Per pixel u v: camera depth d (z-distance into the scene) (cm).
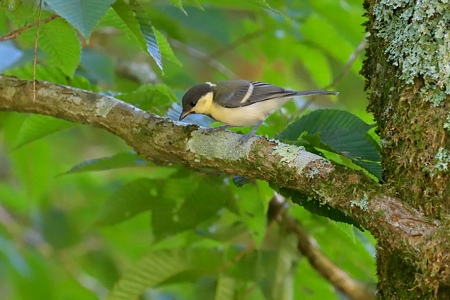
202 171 975
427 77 645
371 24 721
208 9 1427
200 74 1669
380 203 634
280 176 698
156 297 1353
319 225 1084
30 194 1405
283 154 698
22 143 1034
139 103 1002
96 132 1653
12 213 1554
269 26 1327
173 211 1034
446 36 638
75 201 1559
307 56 1350
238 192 971
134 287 1005
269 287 1041
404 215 622
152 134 779
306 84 1709
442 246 587
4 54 1023
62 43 918
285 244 1058
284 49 1375
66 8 544
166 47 828
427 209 631
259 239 982
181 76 1483
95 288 1447
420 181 640
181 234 1109
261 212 973
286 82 1447
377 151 755
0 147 1642
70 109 820
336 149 764
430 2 644
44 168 1401
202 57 1409
